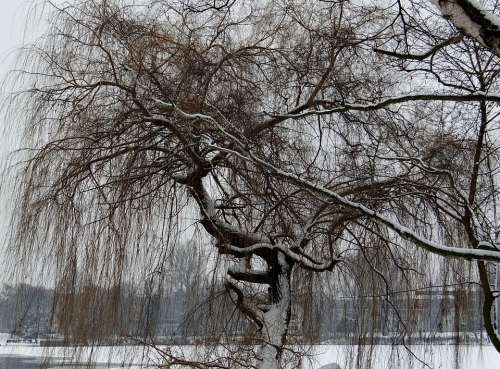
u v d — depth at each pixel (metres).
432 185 6.90
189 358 6.99
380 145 8.27
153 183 7.88
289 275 7.60
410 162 6.94
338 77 8.03
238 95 7.70
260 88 8.04
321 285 9.52
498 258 4.57
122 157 7.79
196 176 7.36
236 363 6.91
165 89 7.36
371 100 7.62
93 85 7.17
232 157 7.75
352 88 8.05
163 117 7.02
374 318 9.48
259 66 8.21
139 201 7.84
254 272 7.61
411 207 8.88
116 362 7.66
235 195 7.79
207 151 7.21
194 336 7.73
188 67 7.47
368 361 9.43
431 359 9.56
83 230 7.84
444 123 8.03
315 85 7.67
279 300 7.46
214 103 7.50
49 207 7.82
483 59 6.71
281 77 8.20
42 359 7.89
